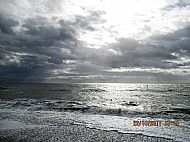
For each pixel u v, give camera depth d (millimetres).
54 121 20859
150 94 75312
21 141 14117
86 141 14000
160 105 38125
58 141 14039
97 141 14031
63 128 17828
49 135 15516
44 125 18969
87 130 17094
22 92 72500
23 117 22859
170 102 44375
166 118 22547
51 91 84438
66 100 44375
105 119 22031
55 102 37438
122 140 14227
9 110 28172
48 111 27500
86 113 26000
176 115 24375
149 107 34062
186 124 19312
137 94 75688
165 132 16359
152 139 14469
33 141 14078
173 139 14453
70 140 14242
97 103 39938
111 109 28000
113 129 17422
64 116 23734
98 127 18250
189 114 25016
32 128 17750
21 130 17047
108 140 14258
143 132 16422
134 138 14703
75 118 22516
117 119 22031
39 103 35531
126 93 81875
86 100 47812
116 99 52406
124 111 26875
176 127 18062
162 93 81312
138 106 35656
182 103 42375
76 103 36938
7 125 18938
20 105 32781
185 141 14008
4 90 84188
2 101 39031
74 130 17078
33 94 63625
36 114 24969
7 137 15047
